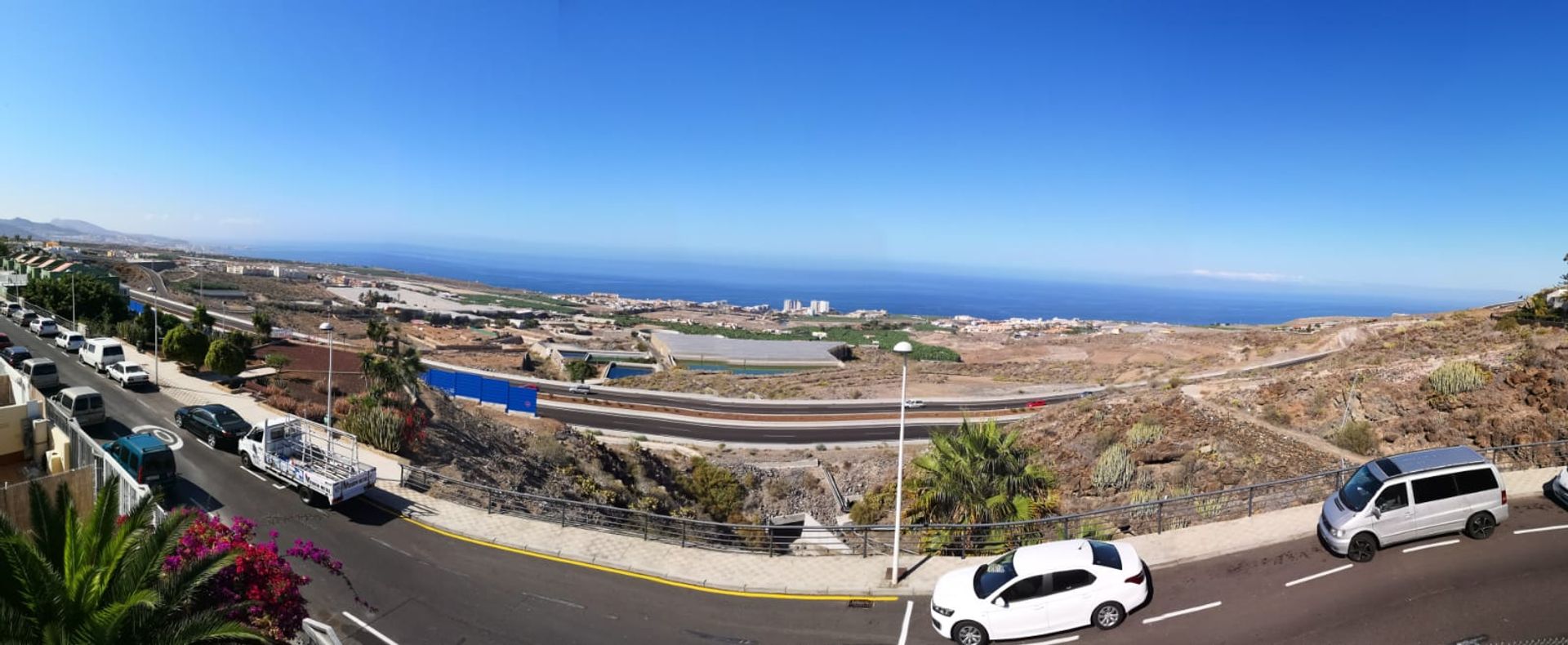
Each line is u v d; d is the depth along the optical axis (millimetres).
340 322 104500
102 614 9289
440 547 21281
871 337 144750
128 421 33438
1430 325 45906
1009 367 85312
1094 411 37500
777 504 41250
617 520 27734
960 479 21922
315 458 26031
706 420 56375
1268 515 19531
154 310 46125
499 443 39594
